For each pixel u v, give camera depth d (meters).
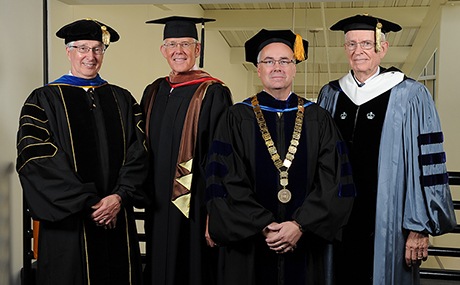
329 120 2.45
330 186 2.26
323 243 2.39
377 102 2.58
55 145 2.53
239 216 2.22
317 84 16.83
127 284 2.69
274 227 2.20
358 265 2.56
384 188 2.49
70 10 4.29
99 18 4.91
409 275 2.50
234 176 2.30
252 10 9.44
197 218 2.83
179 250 2.81
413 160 2.47
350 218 2.59
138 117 2.86
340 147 2.41
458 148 6.39
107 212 2.47
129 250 2.71
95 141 2.62
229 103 2.97
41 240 2.53
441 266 7.17
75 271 2.50
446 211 2.42
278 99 2.45
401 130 2.51
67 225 2.49
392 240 2.47
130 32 5.75
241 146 2.37
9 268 3.42
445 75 6.49
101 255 2.59
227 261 2.35
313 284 2.33
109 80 5.20
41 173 2.43
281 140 2.37
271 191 2.31
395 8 8.95
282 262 2.31
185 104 2.88
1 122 3.32
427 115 2.49
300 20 9.18
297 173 2.32
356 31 2.59
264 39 2.43
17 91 3.49
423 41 8.78
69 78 2.69
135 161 2.67
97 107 2.68
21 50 3.54
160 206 2.85
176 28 2.96
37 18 3.73
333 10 9.15
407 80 2.60
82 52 2.66
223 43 11.94
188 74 2.99
